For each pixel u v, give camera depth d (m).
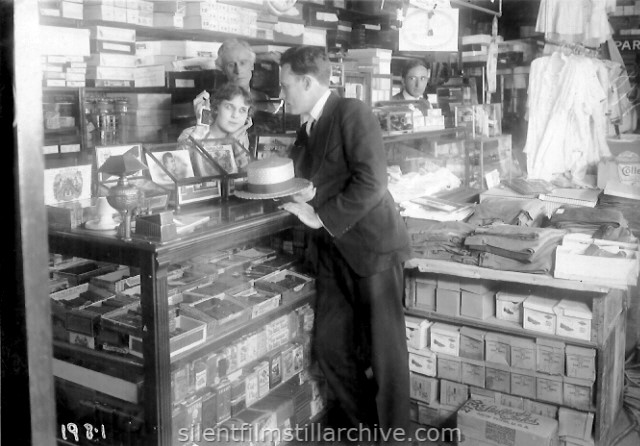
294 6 4.30
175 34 3.84
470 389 3.07
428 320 3.23
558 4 4.45
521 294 3.04
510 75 5.00
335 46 4.62
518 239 2.87
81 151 2.91
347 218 2.45
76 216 2.06
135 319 2.07
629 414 3.30
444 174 3.84
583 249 2.80
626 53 4.92
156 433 1.97
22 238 0.90
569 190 4.02
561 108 4.45
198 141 2.44
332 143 2.54
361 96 3.43
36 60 0.88
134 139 3.28
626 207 3.78
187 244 1.94
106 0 3.29
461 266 2.97
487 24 5.02
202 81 3.35
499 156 4.45
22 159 0.88
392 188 3.48
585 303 2.87
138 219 1.91
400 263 2.72
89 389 2.14
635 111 4.98
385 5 4.75
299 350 2.79
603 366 2.78
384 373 2.72
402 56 4.86
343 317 2.84
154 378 1.94
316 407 2.96
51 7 3.06
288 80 2.56
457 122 4.14
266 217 2.31
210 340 2.21
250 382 2.51
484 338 3.00
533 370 2.90
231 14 3.82
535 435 2.72
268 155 2.94
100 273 2.45
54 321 2.19
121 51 3.45
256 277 2.70
